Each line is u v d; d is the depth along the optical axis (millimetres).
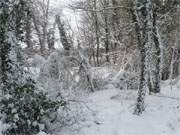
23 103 10125
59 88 11555
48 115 10727
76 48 15430
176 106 13250
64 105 10938
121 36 16078
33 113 10250
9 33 10297
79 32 19922
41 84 11164
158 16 14812
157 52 14188
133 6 13141
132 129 11328
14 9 10344
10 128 9953
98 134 11016
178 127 11727
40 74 11977
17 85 10070
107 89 15297
